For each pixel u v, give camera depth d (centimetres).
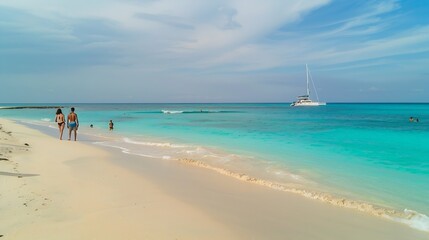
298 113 7356
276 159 1396
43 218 616
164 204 749
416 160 1370
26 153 1352
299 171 1156
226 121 4281
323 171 1156
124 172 1097
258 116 5969
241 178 1040
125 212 680
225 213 704
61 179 936
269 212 720
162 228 600
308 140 2106
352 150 1658
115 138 2241
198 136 2378
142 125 3519
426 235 605
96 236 548
